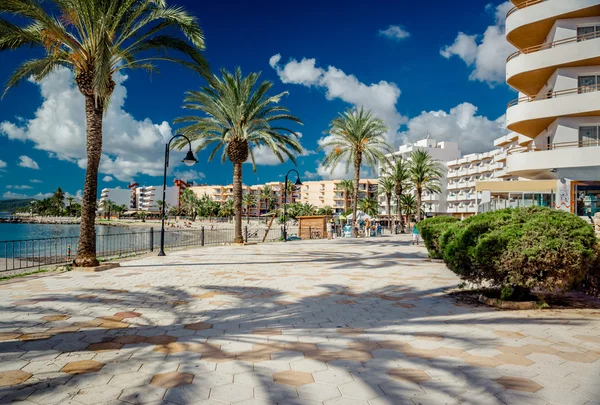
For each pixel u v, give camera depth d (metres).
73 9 9.84
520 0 20.56
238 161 21.53
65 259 14.72
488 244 5.68
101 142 10.54
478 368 3.43
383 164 30.89
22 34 9.91
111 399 2.77
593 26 18.17
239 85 20.66
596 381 3.16
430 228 12.57
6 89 10.69
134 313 5.40
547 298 6.45
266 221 90.69
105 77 8.92
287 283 8.17
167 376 3.20
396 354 3.80
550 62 18.44
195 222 107.19
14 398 2.76
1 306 5.66
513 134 47.12
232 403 2.73
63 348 3.88
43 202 160.25
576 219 5.67
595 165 16.86
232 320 5.14
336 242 23.86
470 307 5.99
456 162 70.56
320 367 3.44
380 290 7.45
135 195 175.12
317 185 123.38
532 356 3.75
